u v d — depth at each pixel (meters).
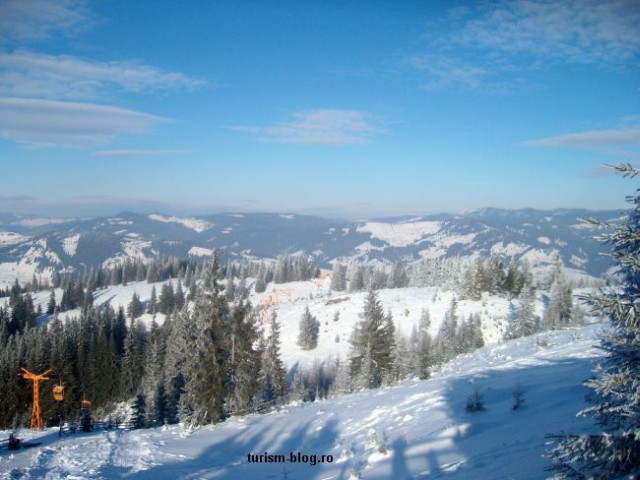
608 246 6.49
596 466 6.37
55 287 182.88
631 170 6.18
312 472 13.27
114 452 17.67
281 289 162.88
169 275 182.88
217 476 14.83
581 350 22.00
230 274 171.50
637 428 5.85
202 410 24.28
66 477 14.33
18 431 25.91
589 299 6.33
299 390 49.69
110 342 72.12
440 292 98.31
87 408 31.95
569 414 11.38
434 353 53.56
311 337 84.50
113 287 177.00
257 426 21.70
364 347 44.81
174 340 53.44
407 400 18.95
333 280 151.12
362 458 13.09
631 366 6.37
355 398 23.83
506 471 8.82
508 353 28.47
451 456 11.02
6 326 101.62
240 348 26.50
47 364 60.38
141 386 65.62
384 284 143.88
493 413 13.77
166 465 16.38
